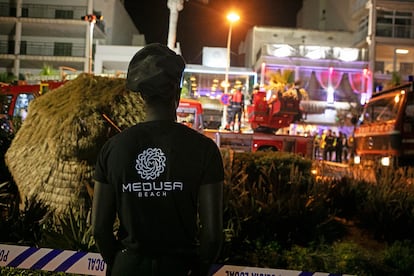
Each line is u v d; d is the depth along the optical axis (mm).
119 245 2117
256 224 5746
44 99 6617
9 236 4773
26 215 5008
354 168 9836
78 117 5625
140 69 2102
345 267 5254
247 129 18594
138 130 2068
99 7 47719
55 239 4379
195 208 2061
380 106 14969
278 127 16547
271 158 8430
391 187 7801
